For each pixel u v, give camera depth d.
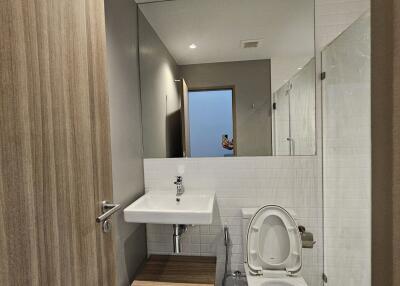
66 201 0.80
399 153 0.36
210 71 1.86
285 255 1.59
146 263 1.73
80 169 0.88
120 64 1.54
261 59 1.81
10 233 0.60
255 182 1.82
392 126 0.37
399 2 0.35
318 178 1.77
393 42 0.36
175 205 1.76
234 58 1.83
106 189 1.05
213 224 1.85
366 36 1.37
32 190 0.67
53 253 0.74
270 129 1.82
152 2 1.85
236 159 1.84
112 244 1.08
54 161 0.75
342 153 1.65
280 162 1.80
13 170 0.61
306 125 1.78
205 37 1.85
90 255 0.92
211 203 1.57
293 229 1.57
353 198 1.59
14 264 0.61
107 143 1.07
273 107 1.81
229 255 1.84
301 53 1.77
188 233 1.88
